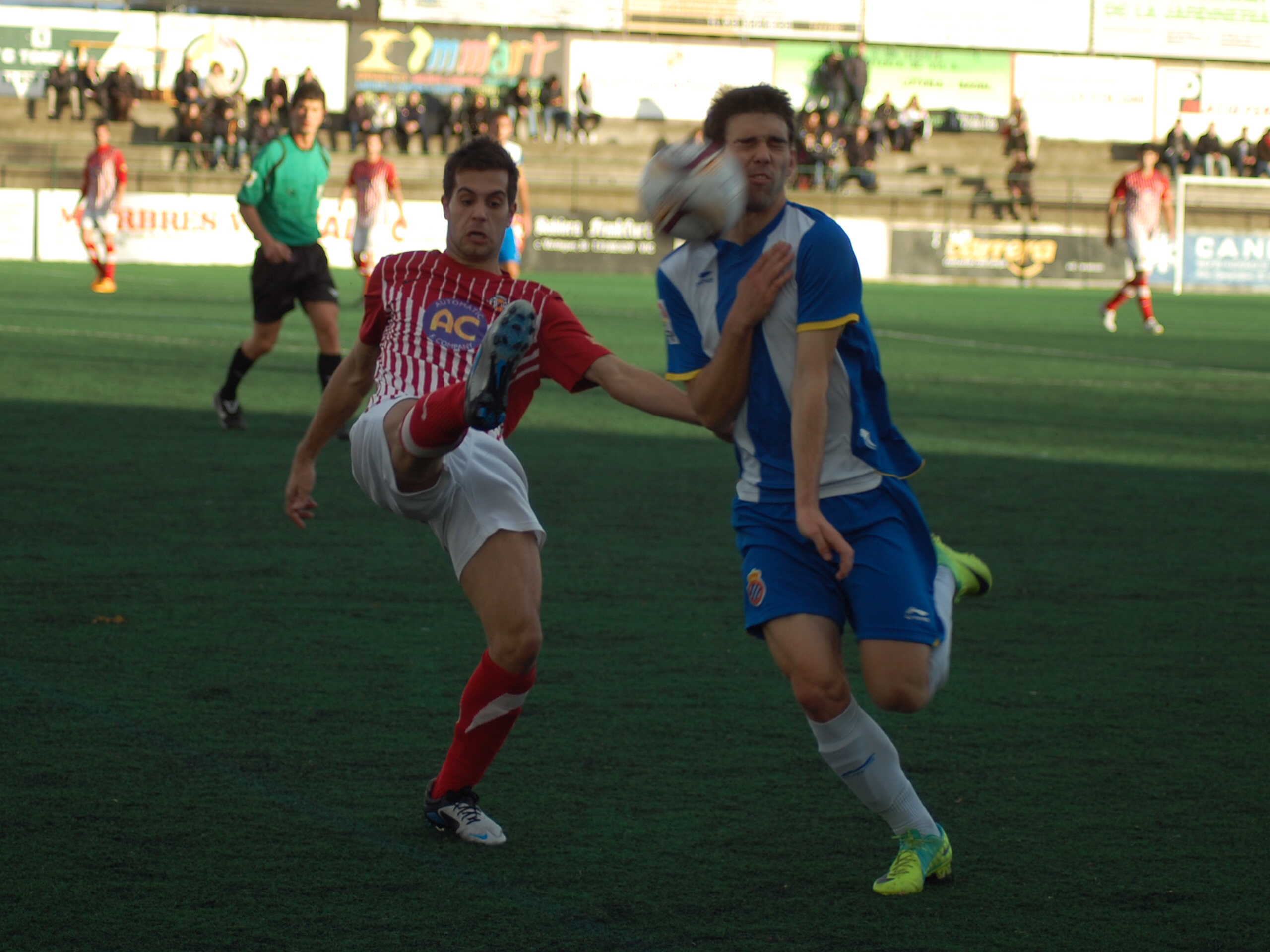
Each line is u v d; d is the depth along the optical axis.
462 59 105.88
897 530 9.52
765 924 8.63
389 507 10.06
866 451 9.47
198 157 91.06
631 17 108.38
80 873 9.01
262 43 102.38
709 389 9.38
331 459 24.66
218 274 75.25
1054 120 117.00
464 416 8.98
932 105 115.00
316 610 15.42
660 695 12.99
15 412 28.11
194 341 42.50
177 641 14.12
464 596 16.23
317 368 37.41
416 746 11.52
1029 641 15.21
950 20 113.81
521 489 10.19
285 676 13.17
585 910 8.75
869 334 9.66
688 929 8.52
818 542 9.00
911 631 9.16
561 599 16.19
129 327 45.81
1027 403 35.41
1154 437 30.47
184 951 8.02
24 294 57.72
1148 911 8.92
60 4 98.38
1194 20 117.56
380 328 10.39
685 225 9.10
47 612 14.91
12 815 9.86
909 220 100.38
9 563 16.88
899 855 9.30
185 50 101.19
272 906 8.65
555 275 87.94
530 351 10.20
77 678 12.87
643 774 11.12
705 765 11.34
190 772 10.80
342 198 58.50
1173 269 98.19
